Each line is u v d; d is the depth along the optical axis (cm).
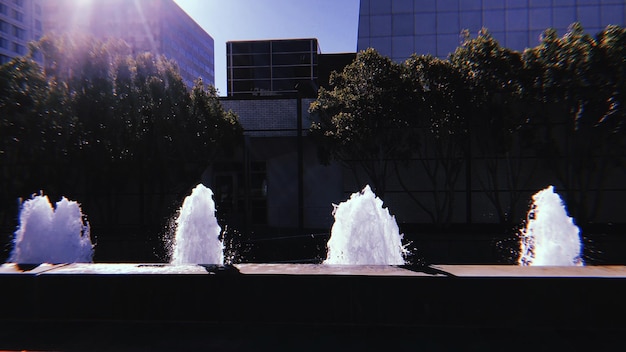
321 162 1878
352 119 1714
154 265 595
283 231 1956
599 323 495
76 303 542
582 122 1705
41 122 1755
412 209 1992
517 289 506
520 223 1919
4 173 1892
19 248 917
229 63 5928
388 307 519
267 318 529
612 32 1616
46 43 1761
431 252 1307
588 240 1509
